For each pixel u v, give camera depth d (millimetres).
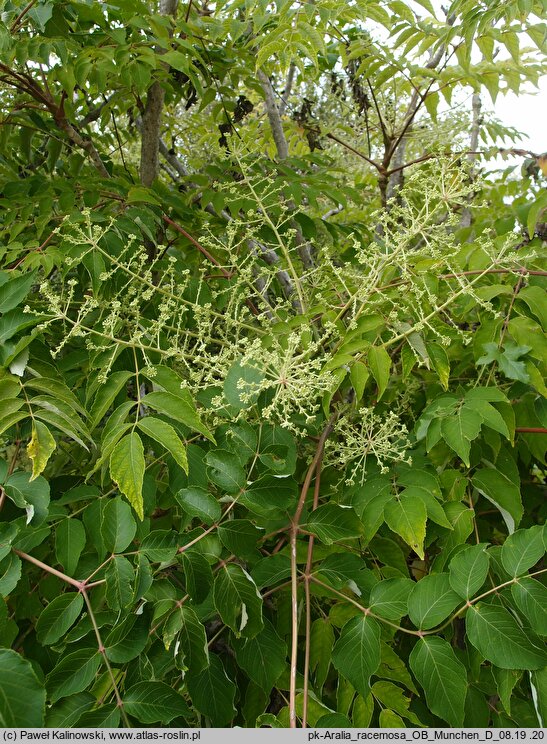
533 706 1466
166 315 1616
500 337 1646
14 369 1471
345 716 1215
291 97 3781
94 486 1556
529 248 1791
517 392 1804
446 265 1827
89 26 2393
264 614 1678
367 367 1692
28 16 1932
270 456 1466
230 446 1470
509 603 1286
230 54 2707
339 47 2734
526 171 2760
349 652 1299
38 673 1279
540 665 1166
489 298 1640
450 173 1891
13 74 2102
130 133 3486
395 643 1719
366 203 3418
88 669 1223
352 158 3723
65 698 1204
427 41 2639
